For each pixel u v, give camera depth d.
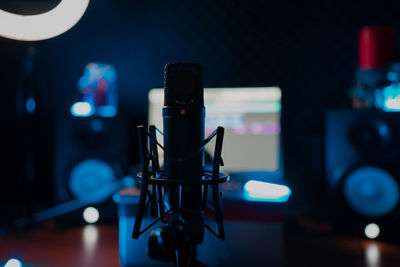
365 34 1.72
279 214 1.25
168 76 0.53
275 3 2.20
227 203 1.27
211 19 2.26
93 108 1.91
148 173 0.53
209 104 1.70
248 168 1.64
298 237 1.68
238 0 2.23
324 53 2.16
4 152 2.35
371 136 1.63
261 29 2.21
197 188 0.51
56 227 1.77
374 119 1.62
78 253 1.43
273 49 2.20
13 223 1.75
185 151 0.52
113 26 2.27
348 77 2.13
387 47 1.68
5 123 2.35
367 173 1.58
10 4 0.85
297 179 2.16
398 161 1.59
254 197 1.26
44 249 1.47
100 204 1.81
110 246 1.51
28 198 1.88
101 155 1.81
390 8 2.11
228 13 2.25
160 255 0.49
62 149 1.81
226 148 1.66
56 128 1.82
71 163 1.79
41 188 2.31
